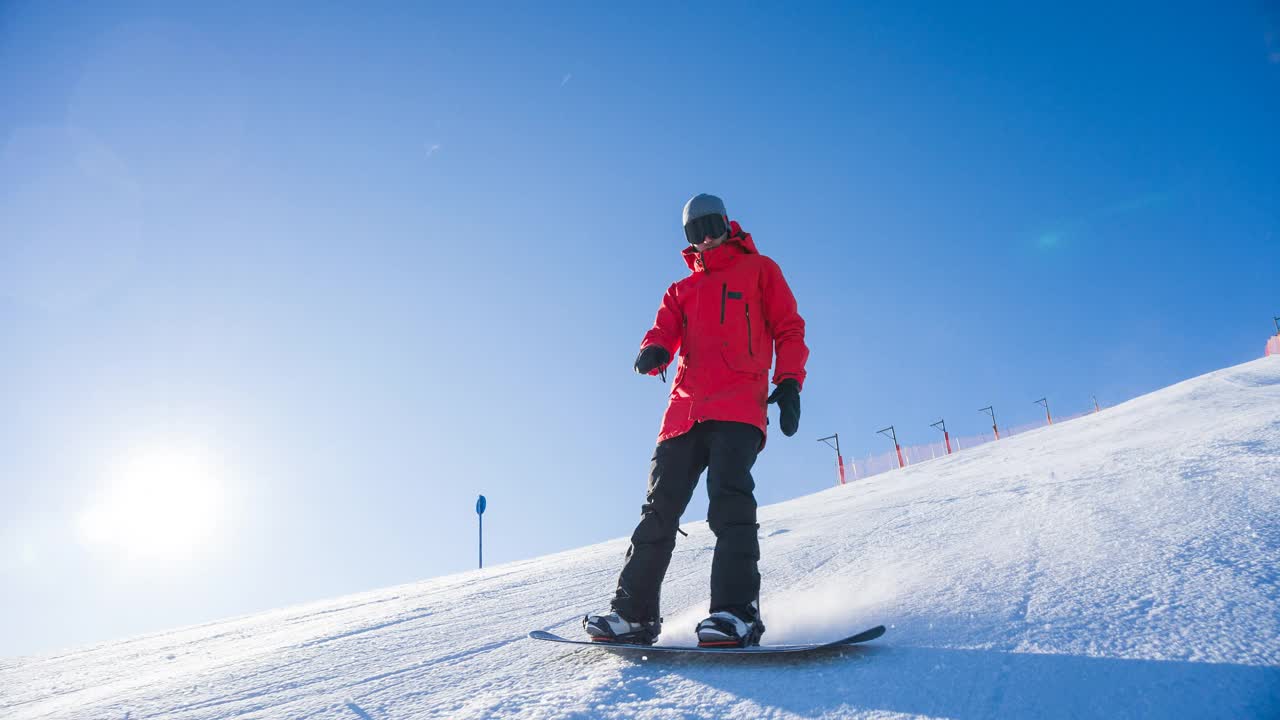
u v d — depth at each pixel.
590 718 1.18
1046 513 2.61
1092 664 1.13
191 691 2.00
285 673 2.07
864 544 3.03
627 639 1.71
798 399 2.00
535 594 3.48
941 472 9.33
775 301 2.16
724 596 1.64
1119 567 1.66
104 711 1.88
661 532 1.84
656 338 2.24
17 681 2.91
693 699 1.23
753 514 1.79
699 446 1.96
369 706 1.50
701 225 2.20
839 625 1.71
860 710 1.08
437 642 2.30
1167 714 0.93
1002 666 1.18
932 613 1.62
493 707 1.30
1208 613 1.27
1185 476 2.66
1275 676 0.99
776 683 1.26
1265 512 1.90
